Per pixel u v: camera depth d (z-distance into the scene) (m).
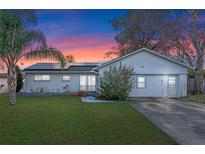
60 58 15.41
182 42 26.36
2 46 13.86
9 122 9.02
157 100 18.83
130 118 10.12
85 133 7.37
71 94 23.47
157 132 7.62
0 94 24.80
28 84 25.94
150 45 33.31
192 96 22.39
